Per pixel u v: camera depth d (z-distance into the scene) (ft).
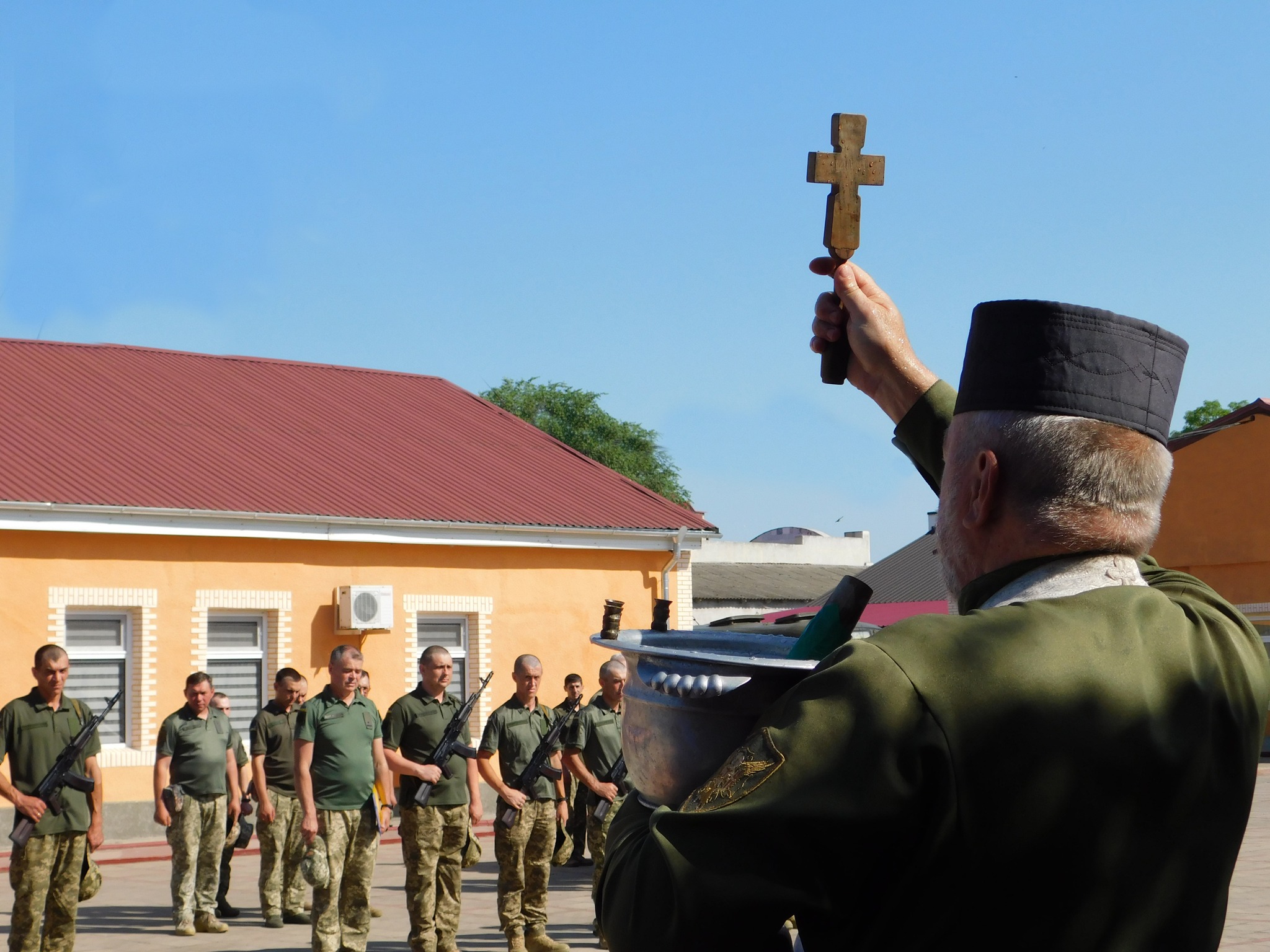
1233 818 5.48
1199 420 172.14
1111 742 5.04
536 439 89.56
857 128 6.80
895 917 4.94
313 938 30.99
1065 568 5.54
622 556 78.95
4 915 39.63
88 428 69.67
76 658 60.70
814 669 5.53
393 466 77.25
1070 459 5.50
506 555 74.64
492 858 55.31
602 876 5.49
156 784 37.50
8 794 29.12
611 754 36.99
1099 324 5.58
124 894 45.37
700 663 5.65
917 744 4.87
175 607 63.36
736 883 4.77
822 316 7.30
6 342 77.61
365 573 69.67
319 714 31.32
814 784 4.84
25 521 59.11
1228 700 5.54
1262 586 99.96
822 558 178.70
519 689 34.58
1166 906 5.16
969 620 5.25
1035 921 4.93
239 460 71.26
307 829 30.83
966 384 5.84
